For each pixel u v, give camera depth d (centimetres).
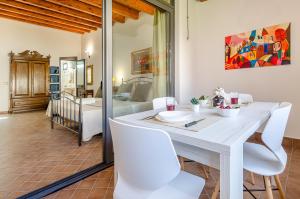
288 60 284
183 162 214
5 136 362
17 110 621
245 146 161
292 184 185
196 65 388
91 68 738
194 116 152
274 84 299
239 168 102
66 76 741
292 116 286
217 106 182
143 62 294
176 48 356
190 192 103
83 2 510
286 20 283
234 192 98
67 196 173
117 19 247
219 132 110
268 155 144
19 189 187
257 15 310
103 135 232
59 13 573
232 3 336
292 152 264
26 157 264
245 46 324
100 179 203
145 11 294
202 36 377
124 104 259
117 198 100
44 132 391
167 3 327
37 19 618
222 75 354
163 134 81
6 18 609
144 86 295
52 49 712
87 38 756
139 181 96
